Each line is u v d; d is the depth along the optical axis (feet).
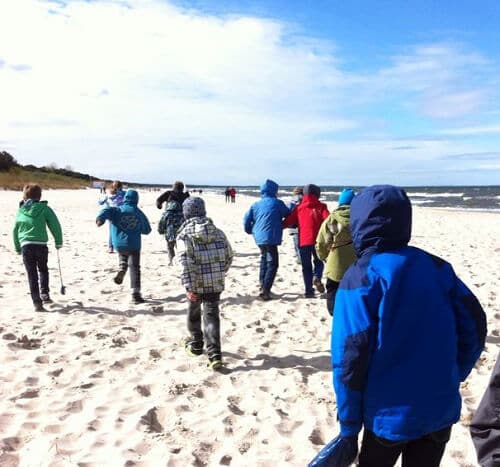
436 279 7.09
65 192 209.26
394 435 6.68
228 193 162.81
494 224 80.48
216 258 16.05
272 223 24.99
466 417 13.01
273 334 20.12
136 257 24.48
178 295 26.30
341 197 18.35
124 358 16.79
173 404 13.61
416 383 6.68
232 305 24.43
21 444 11.62
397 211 7.09
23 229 22.53
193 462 11.00
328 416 13.19
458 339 7.29
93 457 11.08
